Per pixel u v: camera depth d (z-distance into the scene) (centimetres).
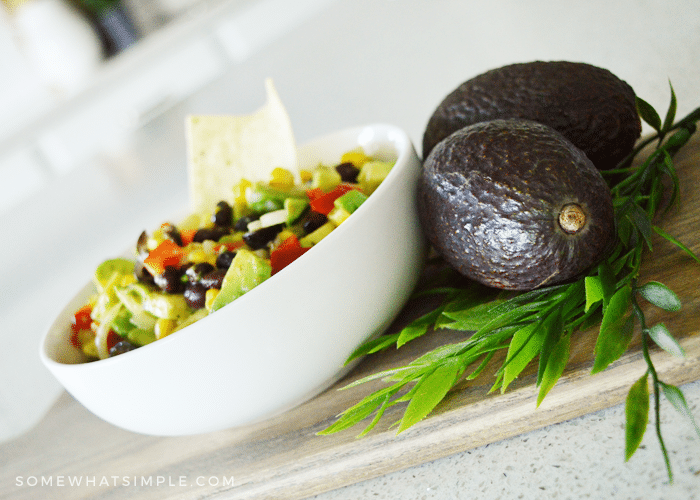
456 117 41
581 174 33
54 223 141
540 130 35
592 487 30
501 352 36
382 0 154
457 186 35
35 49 194
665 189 40
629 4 80
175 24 194
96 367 36
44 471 46
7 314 108
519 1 109
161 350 34
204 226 45
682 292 33
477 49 98
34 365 87
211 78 178
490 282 36
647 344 32
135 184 132
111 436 47
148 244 42
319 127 105
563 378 32
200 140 50
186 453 41
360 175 44
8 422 74
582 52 74
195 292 38
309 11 186
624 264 35
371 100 105
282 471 36
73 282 106
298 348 35
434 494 32
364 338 37
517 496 31
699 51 57
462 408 33
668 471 28
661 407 31
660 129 39
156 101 182
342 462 35
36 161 183
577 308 34
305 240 40
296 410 39
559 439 32
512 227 33
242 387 35
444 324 35
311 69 136
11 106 201
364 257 36
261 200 42
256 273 36
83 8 194
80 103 180
